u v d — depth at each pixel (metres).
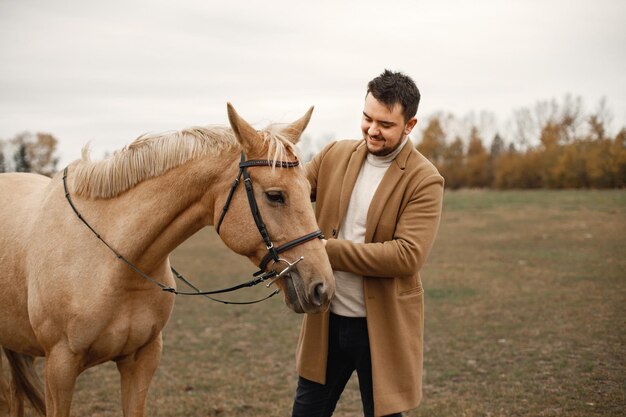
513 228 17.31
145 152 2.68
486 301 7.94
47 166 38.47
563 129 49.28
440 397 4.53
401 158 2.68
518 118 58.12
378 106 2.53
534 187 41.09
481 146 51.00
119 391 4.81
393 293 2.63
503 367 5.21
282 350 6.03
